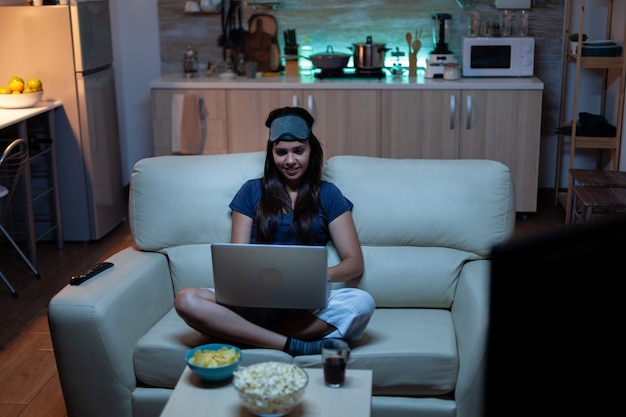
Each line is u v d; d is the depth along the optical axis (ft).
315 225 8.39
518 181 16.31
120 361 7.54
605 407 1.22
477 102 16.05
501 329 1.22
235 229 8.54
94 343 7.44
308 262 6.93
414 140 16.42
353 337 7.55
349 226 8.42
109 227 16.02
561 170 18.22
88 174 15.10
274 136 8.23
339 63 16.97
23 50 14.46
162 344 7.55
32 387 9.47
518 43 16.53
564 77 17.06
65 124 14.83
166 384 7.59
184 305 7.44
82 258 14.56
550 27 17.43
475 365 7.00
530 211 16.42
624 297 1.20
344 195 8.85
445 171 8.86
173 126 16.69
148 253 8.98
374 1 17.72
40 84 14.25
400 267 8.63
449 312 8.55
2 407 8.96
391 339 7.57
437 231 8.66
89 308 7.41
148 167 9.15
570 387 1.21
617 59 15.12
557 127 17.67
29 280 13.35
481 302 7.41
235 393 6.25
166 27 18.40
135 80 18.81
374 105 16.31
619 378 1.22
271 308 7.49
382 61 17.12
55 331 7.51
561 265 1.19
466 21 17.63
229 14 17.99
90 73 15.10
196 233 9.00
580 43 15.21
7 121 12.53
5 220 15.14
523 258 1.20
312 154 8.47
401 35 17.89
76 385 7.62
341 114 16.44
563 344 1.20
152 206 9.02
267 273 7.06
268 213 8.39
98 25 15.25
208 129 16.80
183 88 16.65
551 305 1.19
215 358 6.40
